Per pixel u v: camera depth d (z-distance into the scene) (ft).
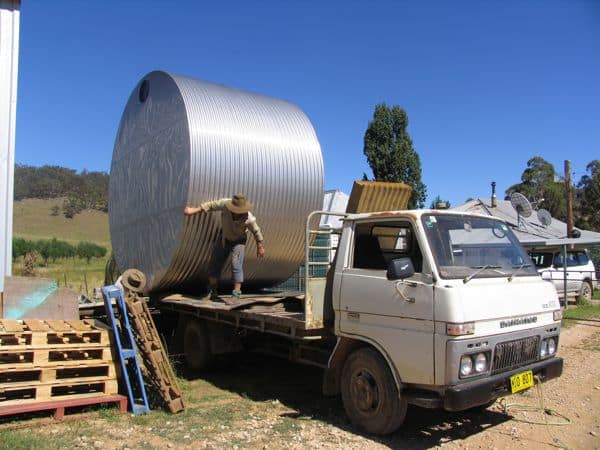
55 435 17.43
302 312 22.44
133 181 33.55
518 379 17.17
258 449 16.88
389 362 17.57
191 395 23.39
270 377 26.94
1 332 19.39
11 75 30.60
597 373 28.71
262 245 27.20
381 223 19.11
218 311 24.13
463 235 18.81
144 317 21.88
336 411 21.03
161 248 28.60
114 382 20.67
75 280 84.43
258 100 29.84
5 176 30.09
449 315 15.98
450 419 20.29
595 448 17.93
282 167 28.09
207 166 26.02
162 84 29.86
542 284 19.48
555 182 162.71
